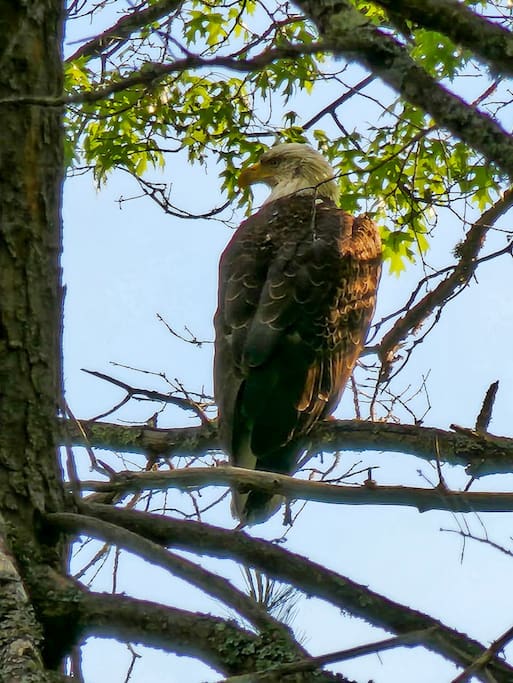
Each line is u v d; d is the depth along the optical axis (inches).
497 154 295.7
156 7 493.0
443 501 345.1
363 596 323.9
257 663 300.5
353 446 516.4
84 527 333.4
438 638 275.1
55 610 320.2
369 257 632.4
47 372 360.8
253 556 331.6
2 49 365.1
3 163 362.9
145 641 314.3
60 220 373.1
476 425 439.2
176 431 514.6
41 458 353.1
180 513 414.0
